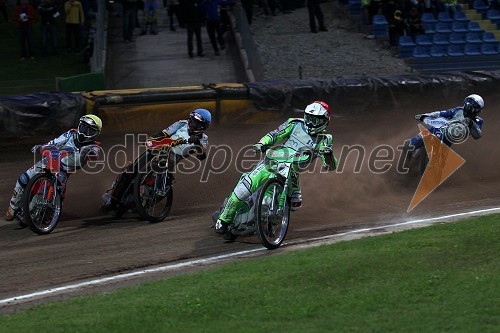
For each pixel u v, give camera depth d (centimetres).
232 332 1396
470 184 2983
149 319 1471
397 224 2377
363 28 6675
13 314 1623
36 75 5756
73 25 6250
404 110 3984
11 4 7862
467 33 6331
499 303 1488
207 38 6369
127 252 2161
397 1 6312
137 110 3588
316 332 1384
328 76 5728
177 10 6525
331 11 7250
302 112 3831
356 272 1714
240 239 2275
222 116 3719
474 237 1950
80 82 4238
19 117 3406
